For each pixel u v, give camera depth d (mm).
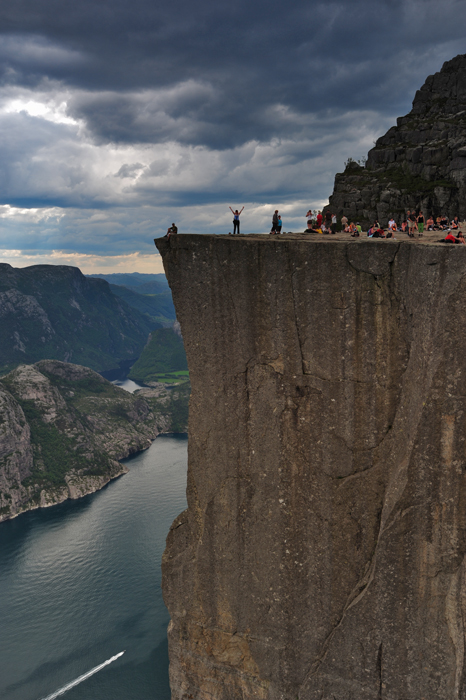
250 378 20141
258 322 19625
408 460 17688
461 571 17500
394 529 18234
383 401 18703
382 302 18172
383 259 17859
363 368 18688
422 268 16781
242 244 19219
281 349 19484
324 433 19469
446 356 16516
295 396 19625
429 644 18500
